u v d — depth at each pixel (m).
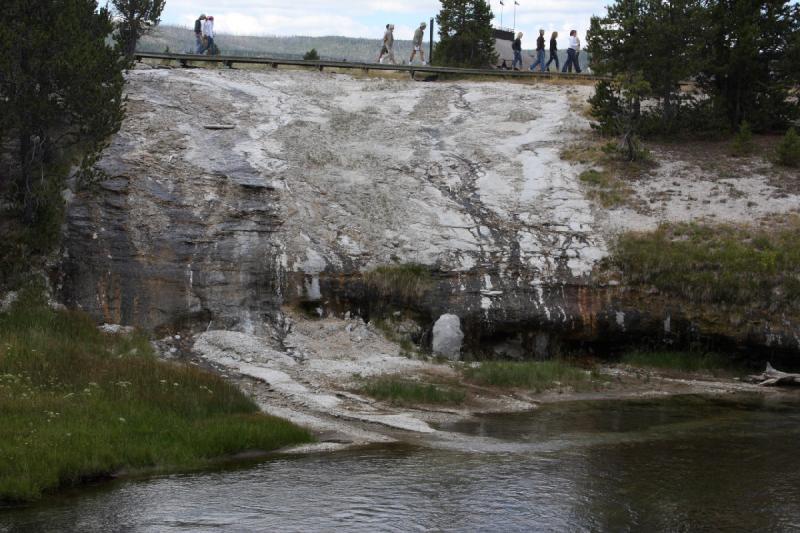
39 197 20.69
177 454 13.01
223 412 15.36
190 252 21.95
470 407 17.66
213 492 11.51
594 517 10.72
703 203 26.33
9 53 20.17
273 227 23.23
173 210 22.91
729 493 11.75
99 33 24.45
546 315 22.55
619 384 20.45
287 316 21.64
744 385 21.02
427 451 13.91
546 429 15.84
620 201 26.47
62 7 21.52
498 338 22.70
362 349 21.06
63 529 10.04
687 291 22.72
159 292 21.05
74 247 21.19
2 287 19.88
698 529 10.37
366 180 26.52
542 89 34.50
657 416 17.23
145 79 30.41
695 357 22.61
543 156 29.11
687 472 12.78
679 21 29.70
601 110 30.12
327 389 18.11
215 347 20.09
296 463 13.06
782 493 11.77
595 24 30.45
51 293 20.33
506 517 10.67
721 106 30.97
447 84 34.84
